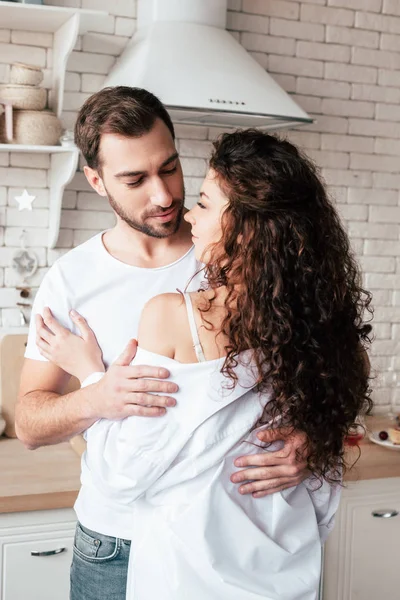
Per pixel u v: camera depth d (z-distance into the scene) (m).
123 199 1.70
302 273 1.38
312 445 1.46
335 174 3.26
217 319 1.41
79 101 2.89
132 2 2.91
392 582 2.78
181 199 1.74
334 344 1.42
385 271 3.39
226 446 1.41
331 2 3.17
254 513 1.46
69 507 2.31
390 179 3.36
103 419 1.51
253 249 1.36
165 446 1.40
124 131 1.65
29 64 2.80
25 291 2.88
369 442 2.90
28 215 2.88
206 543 1.38
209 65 2.63
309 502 1.56
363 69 3.26
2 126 2.62
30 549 2.29
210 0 2.78
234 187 1.37
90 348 1.70
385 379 3.41
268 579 1.44
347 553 2.70
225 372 1.38
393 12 3.29
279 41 3.11
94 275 1.78
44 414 1.62
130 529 1.62
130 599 1.50
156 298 1.45
